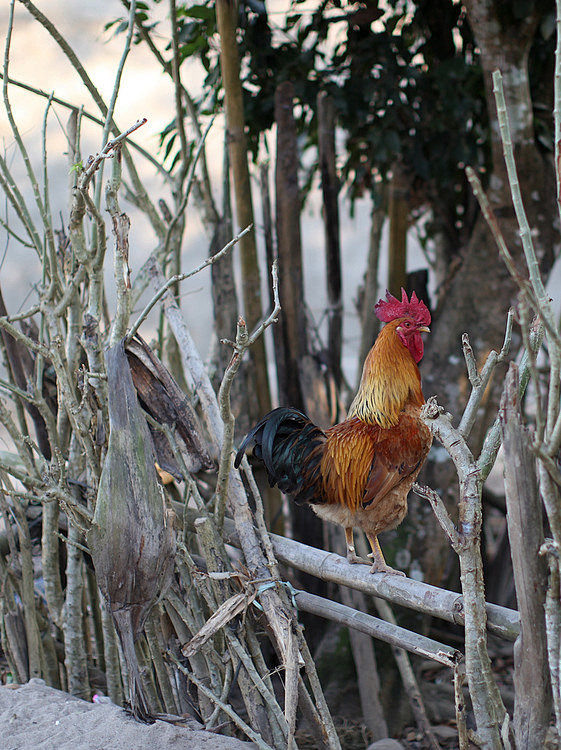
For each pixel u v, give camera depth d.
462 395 4.10
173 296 3.25
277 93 3.98
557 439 1.58
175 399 2.72
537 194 3.94
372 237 4.73
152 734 2.35
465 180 4.80
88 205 2.33
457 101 4.24
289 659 2.21
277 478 2.83
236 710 2.84
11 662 3.07
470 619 1.86
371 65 4.45
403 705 3.56
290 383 4.16
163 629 2.68
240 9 4.34
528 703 1.79
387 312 2.93
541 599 1.73
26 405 3.14
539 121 4.35
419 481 4.10
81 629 2.88
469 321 4.12
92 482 2.69
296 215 4.02
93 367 2.62
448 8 4.44
